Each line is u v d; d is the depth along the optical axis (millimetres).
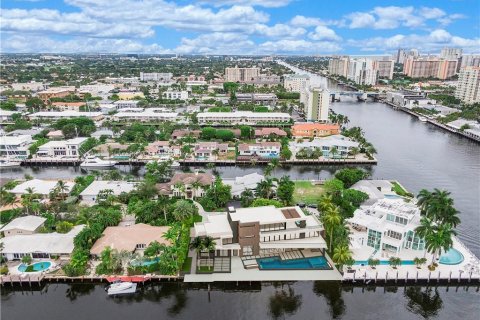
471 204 161750
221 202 148750
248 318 95062
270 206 127188
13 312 96938
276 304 99750
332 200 137625
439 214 109125
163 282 105562
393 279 105000
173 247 108500
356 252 116562
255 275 106188
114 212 132625
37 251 111438
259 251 115312
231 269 108812
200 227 118938
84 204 147125
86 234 113938
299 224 119750
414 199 157000
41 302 101000
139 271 107500
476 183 188125
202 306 99312
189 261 112875
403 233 115125
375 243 118500
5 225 125812
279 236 116875
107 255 105938
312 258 114562
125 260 108125
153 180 168375
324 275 107062
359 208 142375
